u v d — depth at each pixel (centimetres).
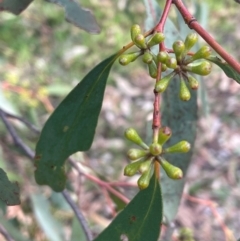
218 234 127
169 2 28
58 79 159
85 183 118
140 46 28
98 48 180
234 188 133
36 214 72
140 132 154
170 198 49
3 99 81
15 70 133
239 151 132
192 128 49
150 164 27
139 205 32
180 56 27
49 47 172
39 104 108
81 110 36
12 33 168
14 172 100
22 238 70
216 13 191
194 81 27
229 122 165
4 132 94
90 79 35
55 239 72
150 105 163
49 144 37
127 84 171
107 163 145
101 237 33
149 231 32
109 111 163
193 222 126
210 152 153
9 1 43
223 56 25
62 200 73
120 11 170
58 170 38
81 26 42
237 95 170
